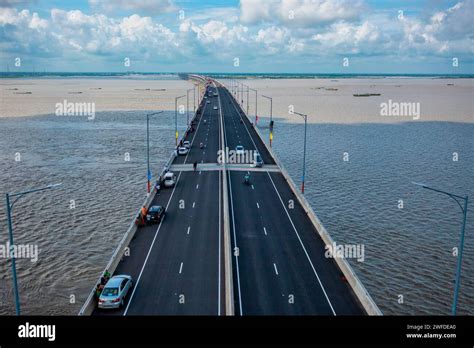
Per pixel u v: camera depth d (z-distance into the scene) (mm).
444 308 36344
